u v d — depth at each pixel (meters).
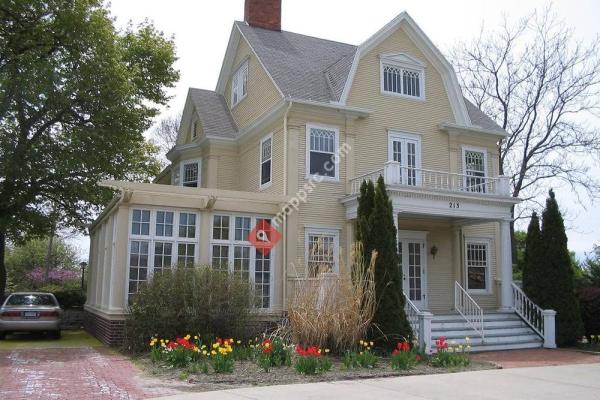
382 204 13.62
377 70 19.33
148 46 24.81
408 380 9.48
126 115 21.19
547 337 15.89
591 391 8.62
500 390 8.59
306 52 21.39
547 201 17.34
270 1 22.77
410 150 19.44
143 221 14.51
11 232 21.44
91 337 17.44
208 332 12.54
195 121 24.16
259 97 19.98
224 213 15.62
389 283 12.99
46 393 8.00
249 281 13.86
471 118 21.47
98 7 21.73
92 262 21.11
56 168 20.27
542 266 16.80
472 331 15.59
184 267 13.22
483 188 20.62
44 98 19.73
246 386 8.70
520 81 30.45
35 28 20.67
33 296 16.84
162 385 8.69
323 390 8.34
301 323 11.81
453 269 19.56
